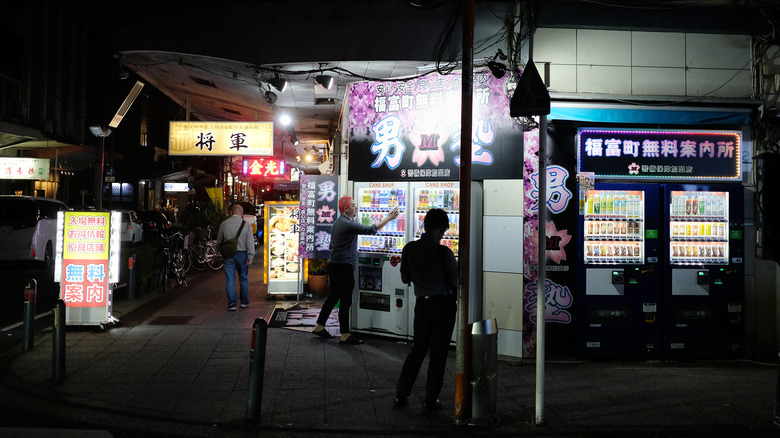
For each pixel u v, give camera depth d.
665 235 7.26
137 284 11.64
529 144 7.17
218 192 22.70
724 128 7.47
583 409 5.36
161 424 4.94
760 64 7.52
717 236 7.34
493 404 4.97
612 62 7.43
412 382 5.37
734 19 7.52
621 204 7.28
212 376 6.24
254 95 11.34
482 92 7.21
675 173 7.34
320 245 10.59
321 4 7.78
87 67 33.41
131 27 9.26
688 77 7.50
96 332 8.30
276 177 21.27
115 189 36.19
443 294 5.35
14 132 22.05
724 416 5.20
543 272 5.04
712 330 7.27
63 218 8.33
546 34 7.36
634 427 4.90
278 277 11.45
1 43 23.70
